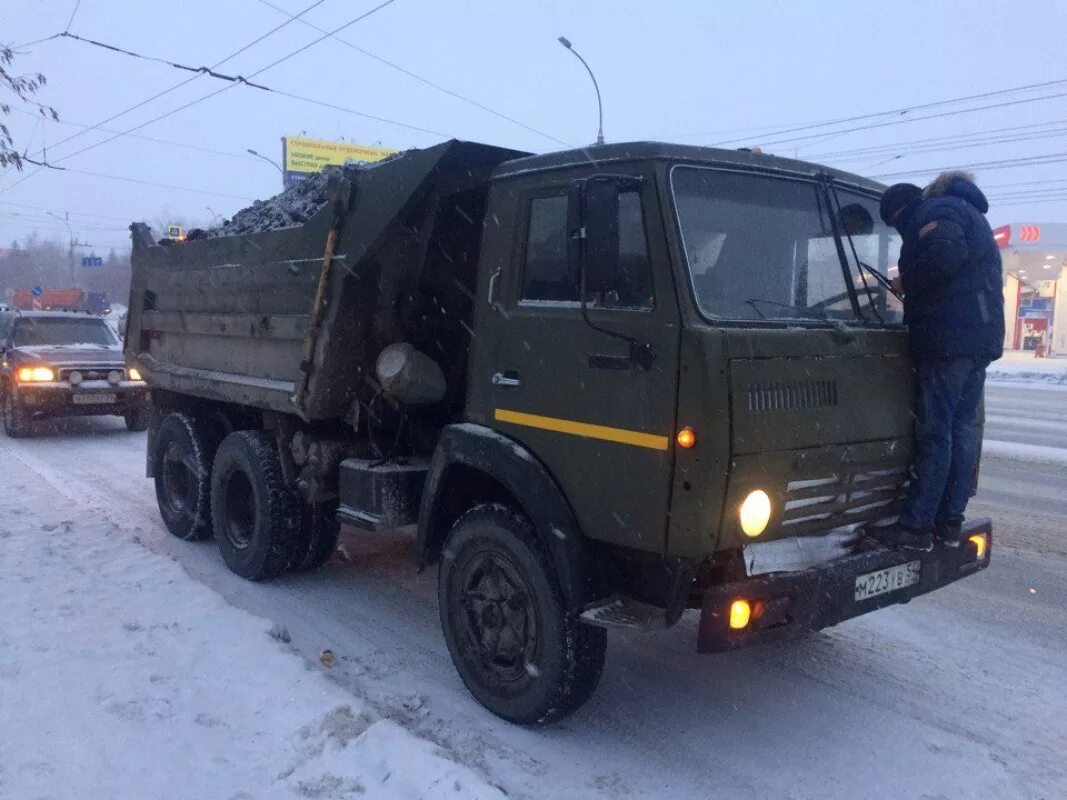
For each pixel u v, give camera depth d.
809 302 3.81
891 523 3.91
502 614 4.03
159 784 3.29
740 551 3.43
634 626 3.40
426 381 4.83
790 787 3.53
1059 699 4.33
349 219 4.80
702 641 3.21
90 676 4.18
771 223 3.76
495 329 4.11
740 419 3.25
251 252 5.79
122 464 10.64
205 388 6.46
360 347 4.99
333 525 5.99
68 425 14.38
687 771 3.64
